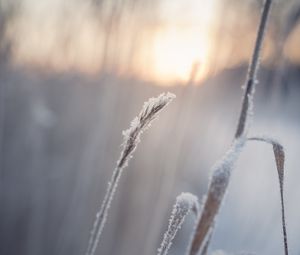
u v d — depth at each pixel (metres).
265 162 2.39
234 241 2.01
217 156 2.55
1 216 2.54
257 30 0.57
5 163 2.60
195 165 2.67
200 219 0.49
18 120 2.67
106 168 2.27
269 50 1.74
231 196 2.32
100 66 2.23
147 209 2.06
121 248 2.09
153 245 1.84
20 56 2.58
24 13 2.50
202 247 0.49
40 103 2.62
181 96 1.91
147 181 2.13
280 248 2.23
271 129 1.88
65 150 2.58
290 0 1.61
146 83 2.21
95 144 2.17
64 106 2.69
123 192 2.18
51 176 2.51
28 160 2.61
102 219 0.59
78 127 2.60
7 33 2.43
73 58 2.52
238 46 2.21
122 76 2.14
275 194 2.29
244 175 2.35
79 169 2.27
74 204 2.24
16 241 2.50
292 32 1.65
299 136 4.49
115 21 2.05
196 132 2.46
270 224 2.02
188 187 2.74
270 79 1.86
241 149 0.52
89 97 2.47
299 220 2.70
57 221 2.46
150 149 2.21
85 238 2.23
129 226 2.11
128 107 2.24
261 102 1.91
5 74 2.48
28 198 2.55
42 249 2.43
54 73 2.68
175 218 0.56
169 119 2.02
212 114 2.45
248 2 2.16
